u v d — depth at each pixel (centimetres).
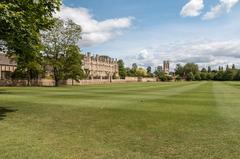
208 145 795
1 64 7131
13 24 1262
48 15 1555
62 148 746
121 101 2120
